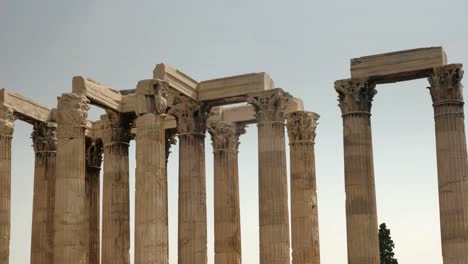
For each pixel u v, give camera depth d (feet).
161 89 163.53
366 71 161.99
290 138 193.88
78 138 160.86
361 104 161.48
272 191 168.14
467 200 151.53
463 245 148.97
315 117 196.44
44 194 195.42
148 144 160.35
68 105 161.27
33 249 192.95
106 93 175.73
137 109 163.02
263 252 166.61
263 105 171.73
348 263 156.15
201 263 173.27
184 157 178.29
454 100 154.51
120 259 179.73
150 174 159.22
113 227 181.06
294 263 186.39
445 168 152.66
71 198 157.99
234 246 192.44
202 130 180.86
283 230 166.91
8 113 183.52
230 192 196.65
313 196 191.21
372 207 157.89
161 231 158.51
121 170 184.03
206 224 177.37
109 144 184.75
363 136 160.35
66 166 159.12
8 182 181.98
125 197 183.73
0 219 179.01
